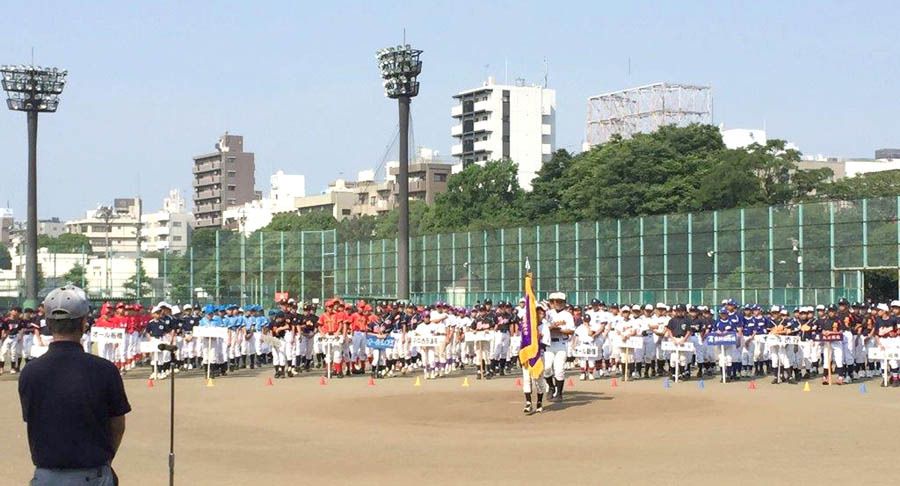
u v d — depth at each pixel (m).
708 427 23.03
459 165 171.75
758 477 16.64
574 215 95.38
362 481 16.75
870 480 16.31
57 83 67.88
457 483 16.44
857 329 36.47
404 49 59.88
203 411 27.36
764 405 27.56
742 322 37.00
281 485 16.47
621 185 91.56
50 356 8.98
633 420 24.47
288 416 26.03
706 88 167.75
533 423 24.22
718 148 97.44
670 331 37.41
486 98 175.62
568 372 42.41
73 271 82.62
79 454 8.82
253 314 46.25
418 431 22.98
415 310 44.06
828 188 92.62
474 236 66.31
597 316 39.06
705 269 53.66
